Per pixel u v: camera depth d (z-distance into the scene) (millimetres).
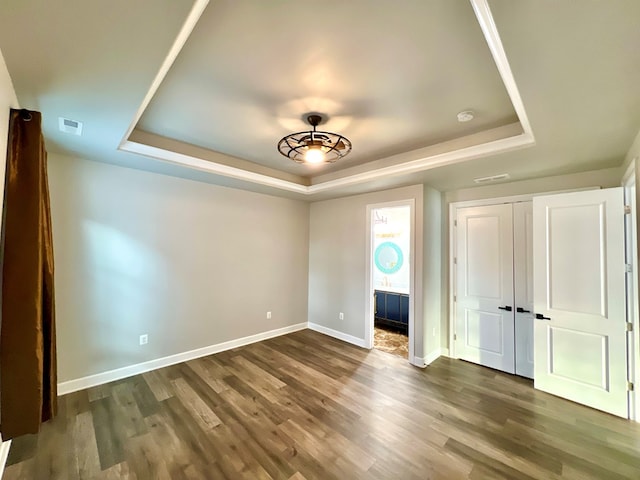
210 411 2568
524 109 1771
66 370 2869
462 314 3926
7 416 1600
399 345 4488
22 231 1646
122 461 1960
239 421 2428
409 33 1471
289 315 5023
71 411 2535
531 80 1460
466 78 1861
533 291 3184
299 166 3902
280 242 4867
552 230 3031
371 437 2240
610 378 2660
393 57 1669
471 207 3887
